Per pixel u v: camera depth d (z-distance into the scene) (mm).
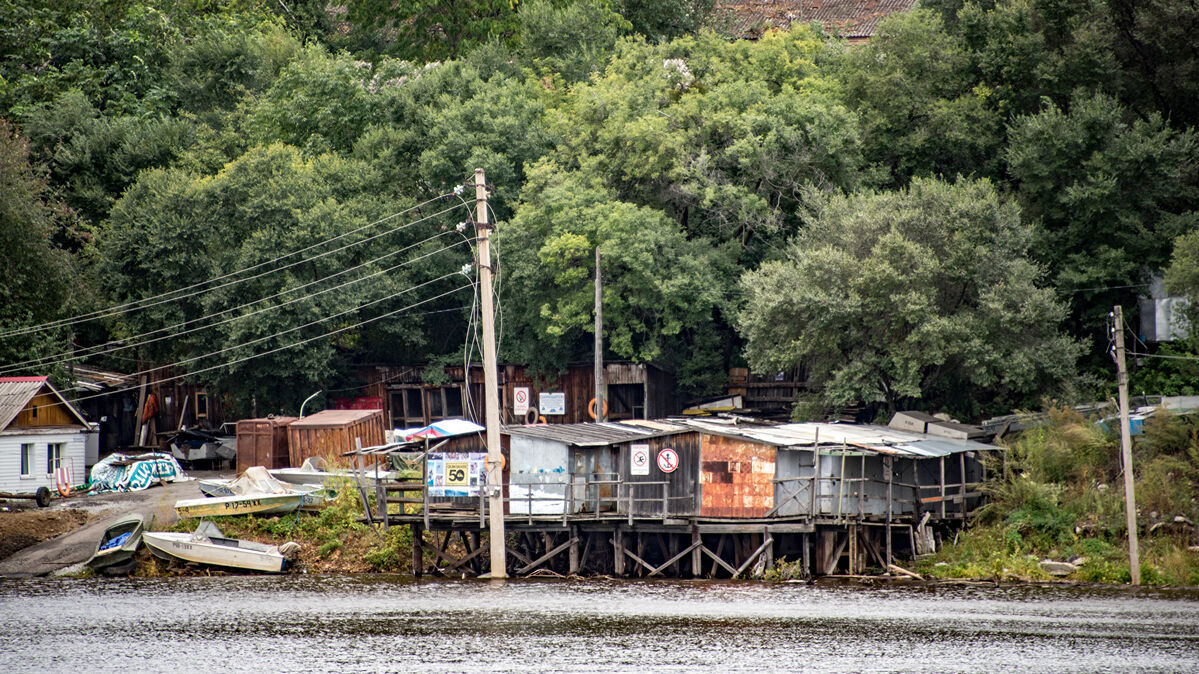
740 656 63875
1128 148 112125
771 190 128000
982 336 102688
